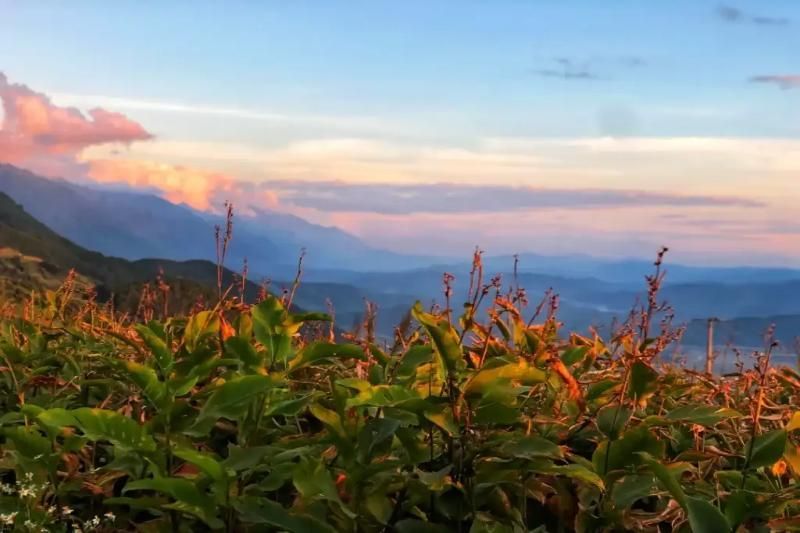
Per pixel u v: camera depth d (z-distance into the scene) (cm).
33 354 427
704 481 303
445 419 260
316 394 332
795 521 241
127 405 349
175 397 298
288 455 270
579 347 358
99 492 295
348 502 262
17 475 298
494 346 346
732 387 425
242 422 297
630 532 267
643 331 317
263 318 331
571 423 315
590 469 275
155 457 256
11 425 357
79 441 290
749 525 281
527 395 345
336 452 290
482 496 264
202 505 238
